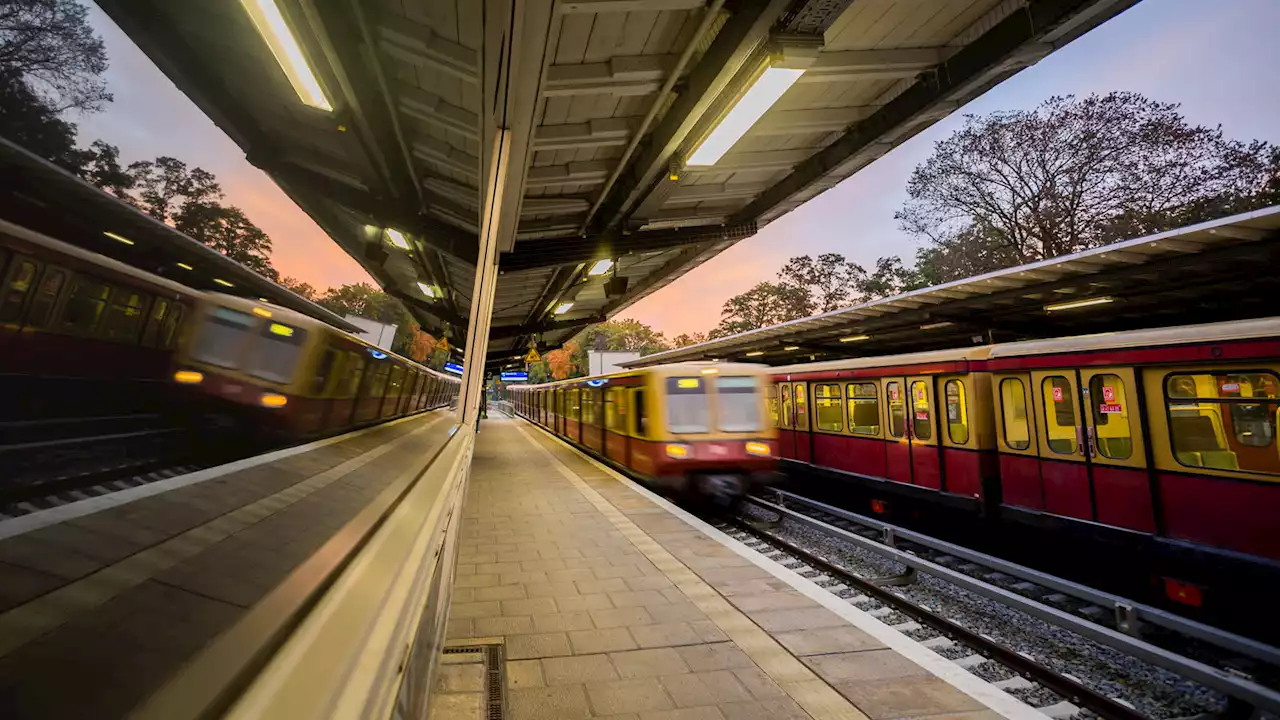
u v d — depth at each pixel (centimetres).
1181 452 538
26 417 207
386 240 946
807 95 568
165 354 331
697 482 875
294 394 512
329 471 152
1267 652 396
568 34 444
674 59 483
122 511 81
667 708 302
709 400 908
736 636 385
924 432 845
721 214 895
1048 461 663
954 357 788
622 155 662
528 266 854
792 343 1388
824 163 707
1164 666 405
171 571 65
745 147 673
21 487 91
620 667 344
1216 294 763
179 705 41
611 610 429
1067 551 708
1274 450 471
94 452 193
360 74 473
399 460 212
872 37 487
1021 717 293
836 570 630
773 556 713
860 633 388
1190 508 527
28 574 53
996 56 466
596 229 868
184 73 461
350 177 682
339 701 57
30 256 212
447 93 466
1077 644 487
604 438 1274
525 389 3653
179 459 187
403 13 381
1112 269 682
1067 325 1033
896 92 578
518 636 385
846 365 995
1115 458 592
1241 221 517
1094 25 424
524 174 531
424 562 117
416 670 107
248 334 441
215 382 395
